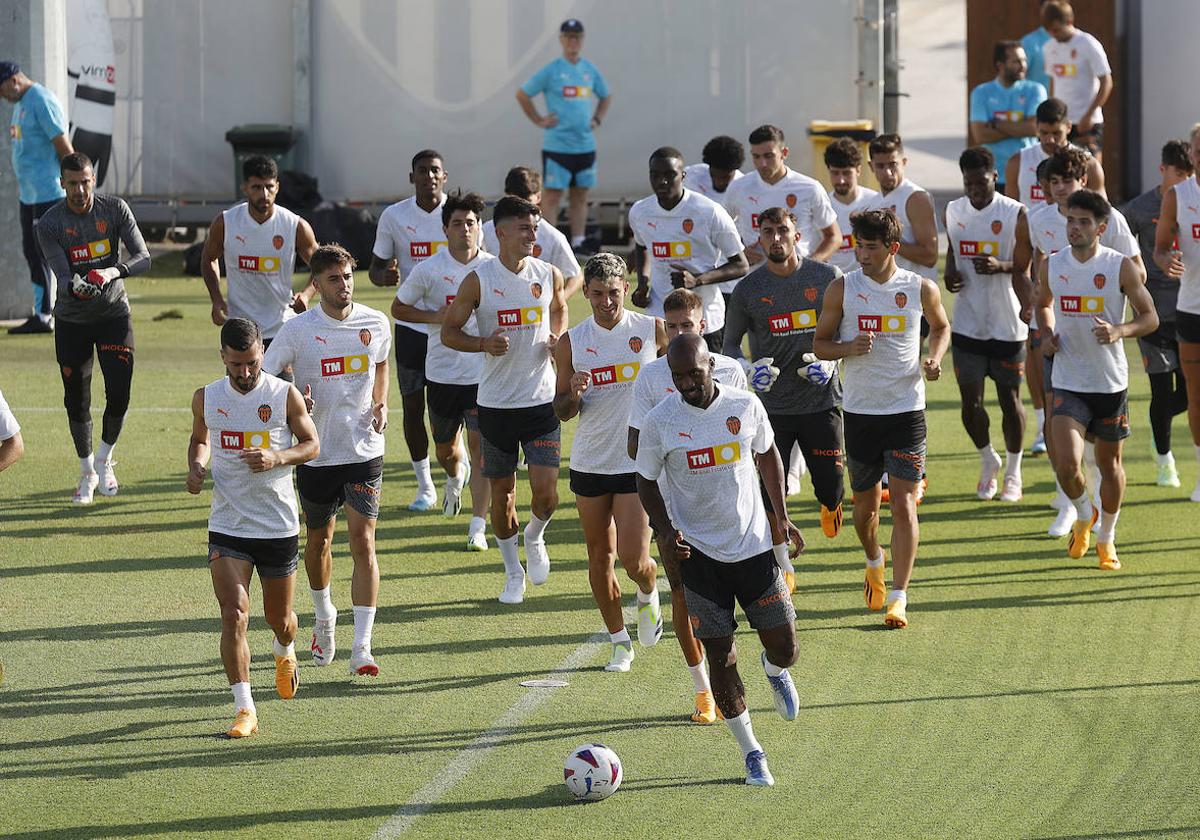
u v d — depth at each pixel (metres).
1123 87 96.75
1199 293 39.91
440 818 22.41
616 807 22.77
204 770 24.36
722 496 23.59
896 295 31.17
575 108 79.38
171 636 31.00
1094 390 34.41
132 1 85.06
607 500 28.28
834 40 80.81
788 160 81.94
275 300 40.47
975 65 94.19
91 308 40.34
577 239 81.19
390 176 85.19
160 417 51.59
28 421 50.91
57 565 35.81
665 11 81.75
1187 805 22.50
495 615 32.38
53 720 26.58
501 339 30.80
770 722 26.23
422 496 41.16
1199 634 30.36
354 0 84.00
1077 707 26.58
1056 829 21.78
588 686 28.09
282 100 85.19
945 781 23.56
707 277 37.97
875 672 28.59
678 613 26.00
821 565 36.00
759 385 33.00
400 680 28.53
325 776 24.06
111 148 82.12
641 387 25.61
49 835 21.97
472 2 83.06
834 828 21.92
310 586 29.05
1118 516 39.59
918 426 31.39
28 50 65.19
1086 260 33.91
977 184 39.44
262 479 26.05
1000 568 35.28
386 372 29.53
